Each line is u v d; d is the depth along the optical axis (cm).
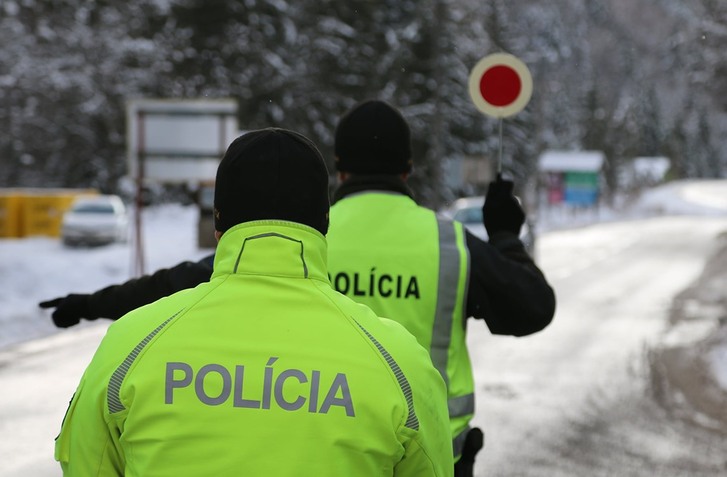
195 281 355
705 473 900
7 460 920
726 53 4509
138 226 2438
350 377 217
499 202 412
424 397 226
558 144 13775
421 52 6531
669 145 19550
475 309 389
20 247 3803
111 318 372
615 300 2400
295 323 223
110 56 6172
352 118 411
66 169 6575
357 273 387
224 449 209
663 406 1184
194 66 5778
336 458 211
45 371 1388
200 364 217
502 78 446
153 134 2408
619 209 10875
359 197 404
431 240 389
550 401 1208
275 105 5822
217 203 240
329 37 6097
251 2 5747
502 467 909
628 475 891
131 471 215
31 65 6103
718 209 10662
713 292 2578
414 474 227
